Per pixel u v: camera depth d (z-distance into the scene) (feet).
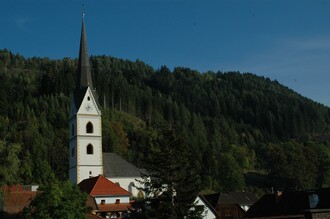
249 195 422.41
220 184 554.46
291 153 601.21
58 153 566.36
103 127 617.21
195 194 164.76
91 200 281.13
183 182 164.25
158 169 165.68
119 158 390.42
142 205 168.86
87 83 373.40
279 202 224.12
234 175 556.92
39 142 566.77
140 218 165.58
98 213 281.54
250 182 626.64
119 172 378.94
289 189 590.14
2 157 240.12
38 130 637.71
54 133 640.58
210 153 601.62
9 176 238.07
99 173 359.05
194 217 164.45
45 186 195.62
